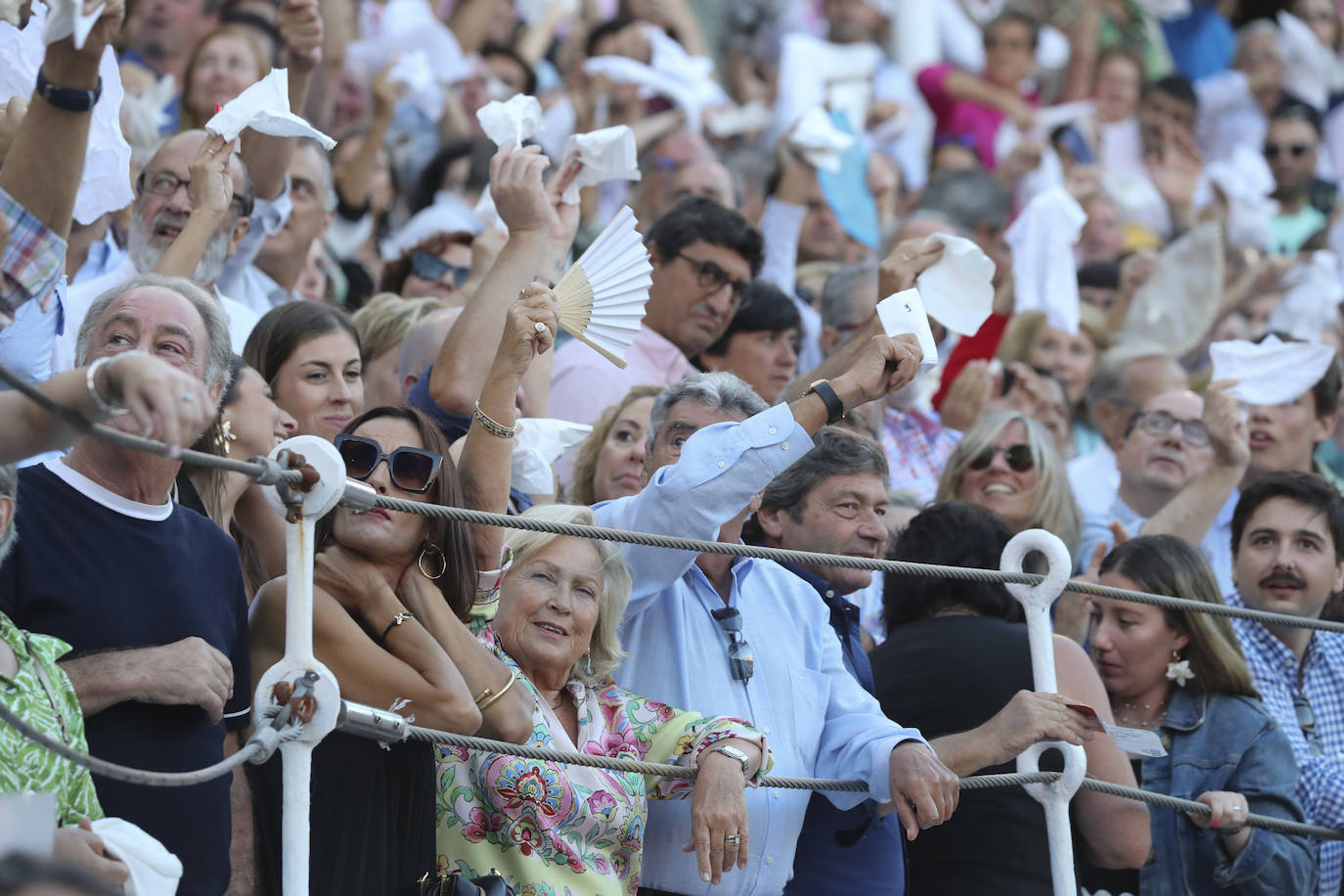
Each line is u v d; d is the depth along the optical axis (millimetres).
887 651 14734
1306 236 37406
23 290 10289
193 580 10617
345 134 25562
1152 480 21766
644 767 11312
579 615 12141
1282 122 38000
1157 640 16078
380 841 10820
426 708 10914
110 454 10391
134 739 10117
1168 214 36656
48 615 10125
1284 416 22766
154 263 15625
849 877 13484
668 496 12641
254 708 9609
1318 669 18016
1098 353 25719
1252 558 18062
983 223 27969
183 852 10180
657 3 33750
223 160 13984
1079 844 14797
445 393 14500
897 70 37375
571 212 16781
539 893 11422
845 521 14578
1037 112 36594
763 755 12164
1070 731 13117
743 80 36812
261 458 9453
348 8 25172
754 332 19781
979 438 19031
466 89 28906
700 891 12680
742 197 25797
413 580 11344
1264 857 15219
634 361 19281
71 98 10125
